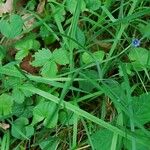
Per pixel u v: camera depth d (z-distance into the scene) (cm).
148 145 27
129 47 33
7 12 35
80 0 31
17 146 31
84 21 34
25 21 34
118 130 28
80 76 31
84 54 32
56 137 31
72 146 30
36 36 34
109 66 32
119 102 28
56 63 32
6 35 32
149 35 33
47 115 30
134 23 34
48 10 35
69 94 33
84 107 33
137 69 31
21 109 31
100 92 31
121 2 33
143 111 28
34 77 31
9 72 31
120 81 33
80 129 31
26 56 33
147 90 32
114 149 27
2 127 31
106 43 34
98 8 34
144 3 35
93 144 28
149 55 31
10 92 32
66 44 32
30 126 30
